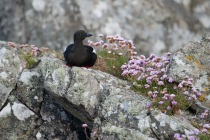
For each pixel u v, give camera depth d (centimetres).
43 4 2931
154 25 2978
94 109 1562
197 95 1603
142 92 1641
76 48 1645
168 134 1487
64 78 1588
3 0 2961
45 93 1667
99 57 1819
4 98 1658
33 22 2916
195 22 3094
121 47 1834
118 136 1505
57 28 2889
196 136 1486
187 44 1708
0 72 1675
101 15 2923
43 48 1870
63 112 1658
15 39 2912
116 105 1541
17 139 1638
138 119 1512
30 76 1683
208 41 1720
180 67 1652
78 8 2917
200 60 1677
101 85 1588
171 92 1639
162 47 2947
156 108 1539
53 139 1645
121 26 2922
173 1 3131
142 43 2928
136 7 2989
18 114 1652
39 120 1653
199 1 3167
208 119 1579
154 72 1645
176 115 1566
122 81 1669
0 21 2941
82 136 1648
